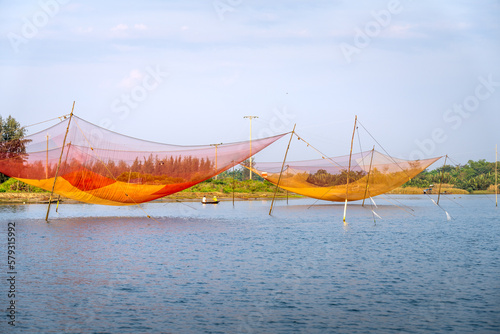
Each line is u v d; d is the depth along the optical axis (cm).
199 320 1287
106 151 3269
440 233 3222
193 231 3228
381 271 1884
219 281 1700
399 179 4738
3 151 3209
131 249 2409
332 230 3341
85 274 1808
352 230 3356
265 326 1245
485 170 12612
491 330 1221
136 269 1903
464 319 1299
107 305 1410
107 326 1241
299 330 1220
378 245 2611
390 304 1429
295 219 4228
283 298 1486
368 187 4856
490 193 11569
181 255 2234
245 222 3912
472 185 11812
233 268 1930
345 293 1547
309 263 2047
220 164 3328
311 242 2709
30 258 2141
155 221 3956
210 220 4084
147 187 3391
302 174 4925
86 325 1245
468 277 1783
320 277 1770
